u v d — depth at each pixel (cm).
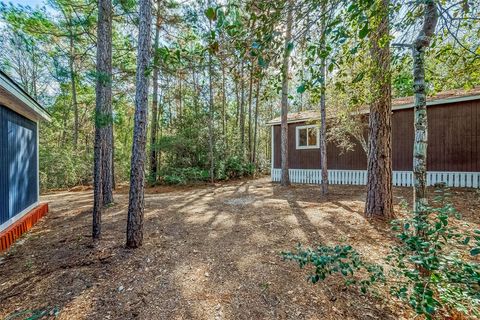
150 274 284
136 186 354
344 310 222
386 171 461
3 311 229
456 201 557
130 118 1881
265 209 575
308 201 653
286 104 959
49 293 253
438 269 168
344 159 1012
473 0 209
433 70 343
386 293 241
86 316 218
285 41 190
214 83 1221
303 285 258
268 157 2236
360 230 406
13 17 773
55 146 1388
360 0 164
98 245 364
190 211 577
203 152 1251
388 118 460
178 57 234
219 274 283
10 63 1460
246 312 222
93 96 1540
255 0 170
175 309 226
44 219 566
